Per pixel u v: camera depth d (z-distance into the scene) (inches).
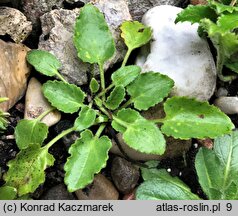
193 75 7.0
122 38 7.4
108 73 7.5
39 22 7.4
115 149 6.9
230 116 7.3
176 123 6.7
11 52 6.9
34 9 7.3
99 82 7.4
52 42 7.1
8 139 6.8
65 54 7.1
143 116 7.0
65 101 6.8
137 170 6.8
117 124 6.7
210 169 6.6
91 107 7.0
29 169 6.4
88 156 6.5
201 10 6.9
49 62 6.9
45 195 6.6
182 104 6.8
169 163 7.0
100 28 7.1
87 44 7.1
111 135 6.9
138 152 6.8
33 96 6.9
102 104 7.1
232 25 6.3
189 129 6.6
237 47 7.0
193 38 7.2
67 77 7.1
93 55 7.1
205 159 6.7
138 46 7.2
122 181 6.7
